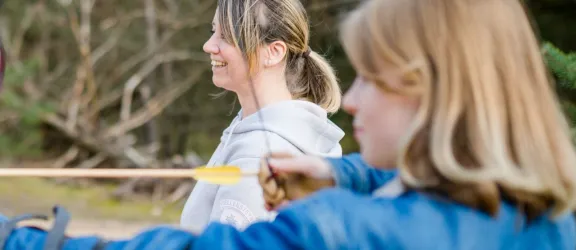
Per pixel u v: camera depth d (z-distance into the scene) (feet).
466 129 2.97
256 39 5.49
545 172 3.02
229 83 5.65
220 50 5.59
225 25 5.54
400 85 3.09
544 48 6.99
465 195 2.94
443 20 3.07
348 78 21.80
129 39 27.58
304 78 5.83
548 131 3.12
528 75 3.14
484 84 3.00
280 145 5.18
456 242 2.89
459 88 2.99
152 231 3.22
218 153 5.68
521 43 3.17
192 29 26.40
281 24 5.55
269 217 4.90
